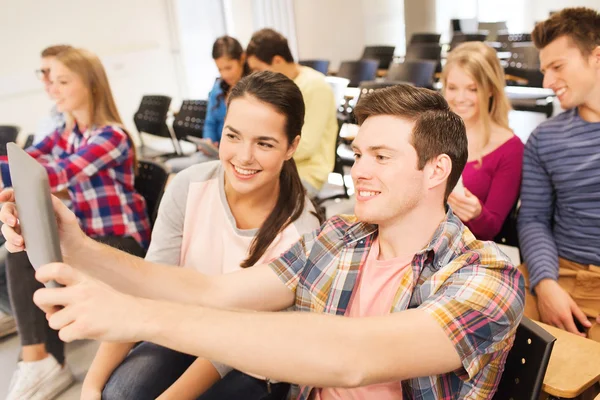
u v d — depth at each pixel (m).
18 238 0.95
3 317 2.44
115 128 2.30
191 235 1.54
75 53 2.28
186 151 5.89
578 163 1.76
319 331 0.80
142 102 5.36
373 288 1.08
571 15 1.69
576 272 1.76
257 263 1.43
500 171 1.99
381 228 1.06
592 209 1.76
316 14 8.28
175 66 6.95
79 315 0.72
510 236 2.07
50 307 0.74
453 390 0.95
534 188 1.89
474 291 0.91
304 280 1.16
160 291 1.13
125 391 1.39
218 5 7.30
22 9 5.45
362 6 8.98
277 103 1.33
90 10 6.01
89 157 2.20
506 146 1.99
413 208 1.00
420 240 1.03
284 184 1.47
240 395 1.36
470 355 0.87
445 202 1.05
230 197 1.50
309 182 2.71
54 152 2.60
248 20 7.46
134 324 0.74
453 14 9.38
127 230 2.32
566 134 1.78
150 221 2.42
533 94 4.61
